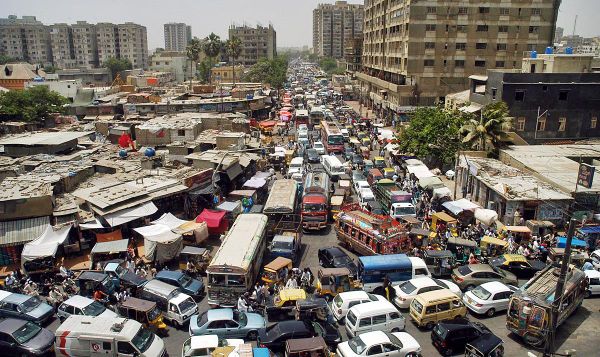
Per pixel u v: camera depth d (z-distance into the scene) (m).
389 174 56.09
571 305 26.64
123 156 53.12
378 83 114.12
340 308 27.39
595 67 66.88
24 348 23.77
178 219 39.69
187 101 91.75
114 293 29.92
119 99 98.00
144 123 68.25
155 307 27.03
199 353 22.66
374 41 127.06
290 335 24.30
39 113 79.19
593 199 40.38
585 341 25.16
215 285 28.48
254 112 99.19
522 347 24.88
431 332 26.56
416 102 92.94
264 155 64.50
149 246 34.97
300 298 27.41
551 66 59.84
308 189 44.81
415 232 37.59
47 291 31.39
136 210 38.66
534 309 24.14
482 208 42.28
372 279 30.39
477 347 22.92
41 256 32.69
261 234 33.91
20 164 47.81
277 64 172.25
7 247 34.88
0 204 35.75
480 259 35.03
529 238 37.84
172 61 193.75
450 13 89.69
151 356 22.98
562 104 56.47
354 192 54.22
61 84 110.19
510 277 31.58
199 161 50.72
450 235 38.72
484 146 53.78
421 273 30.91
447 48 91.19
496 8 89.56
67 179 42.47
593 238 36.94
